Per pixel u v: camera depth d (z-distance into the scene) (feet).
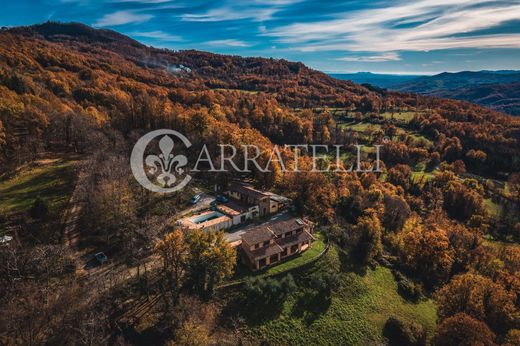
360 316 222.89
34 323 163.53
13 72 472.44
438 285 282.97
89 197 248.93
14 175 287.89
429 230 322.75
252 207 289.74
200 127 412.57
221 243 206.39
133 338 171.22
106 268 206.18
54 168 308.60
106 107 491.31
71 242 223.10
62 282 190.29
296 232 258.98
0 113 322.55
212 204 299.99
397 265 292.81
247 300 204.33
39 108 368.68
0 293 174.19
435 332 213.46
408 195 465.88
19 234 217.56
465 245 335.26
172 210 277.44
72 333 163.94
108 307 180.45
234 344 180.55
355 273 257.34
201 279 198.08
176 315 179.01
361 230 285.84
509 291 241.76
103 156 303.89
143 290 193.88
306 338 197.98
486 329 191.31
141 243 229.86
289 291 214.69
